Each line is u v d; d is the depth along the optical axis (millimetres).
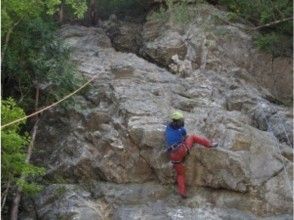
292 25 13617
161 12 13688
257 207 9375
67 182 10109
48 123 10859
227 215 9203
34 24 10109
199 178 9617
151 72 11945
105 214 9484
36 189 8922
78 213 9258
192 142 9438
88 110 10734
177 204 9430
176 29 13570
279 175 9648
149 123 10070
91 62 12117
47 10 10695
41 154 10570
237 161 9500
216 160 9555
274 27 14078
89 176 10070
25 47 10062
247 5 14031
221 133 9977
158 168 9742
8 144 8039
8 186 9023
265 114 11250
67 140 10438
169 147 9375
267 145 9930
